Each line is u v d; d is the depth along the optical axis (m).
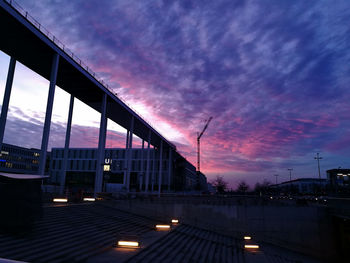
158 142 75.38
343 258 32.81
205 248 19.41
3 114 28.19
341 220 33.50
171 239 18.11
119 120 56.22
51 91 28.02
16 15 23.75
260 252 23.38
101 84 38.72
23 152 86.06
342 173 48.41
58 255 10.47
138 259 11.94
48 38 27.67
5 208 11.58
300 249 33.62
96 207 22.45
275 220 35.28
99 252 12.35
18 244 10.48
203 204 34.56
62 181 36.09
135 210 24.83
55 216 15.81
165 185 79.81
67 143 37.97
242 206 35.53
